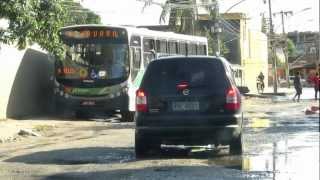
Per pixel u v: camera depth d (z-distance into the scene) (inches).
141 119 558.3
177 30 2139.5
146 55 1157.1
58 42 808.9
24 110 1131.9
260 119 1051.3
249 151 604.1
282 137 734.5
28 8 735.7
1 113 1051.9
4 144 717.3
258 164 519.2
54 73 1115.3
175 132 550.9
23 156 594.2
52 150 642.2
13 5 720.3
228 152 597.3
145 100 558.9
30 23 740.7
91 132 858.1
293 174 465.4
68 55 1098.7
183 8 2108.8
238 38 2859.3
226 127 550.3
